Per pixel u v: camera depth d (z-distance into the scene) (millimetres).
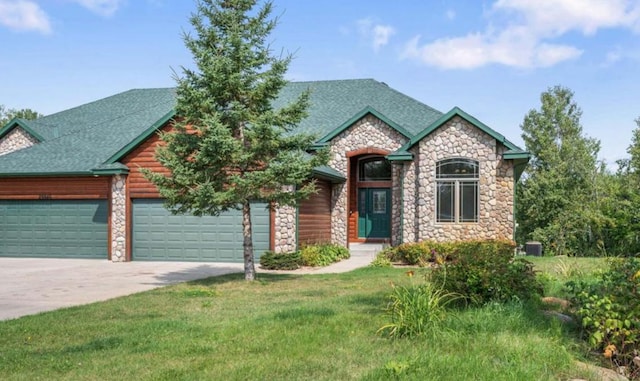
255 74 13914
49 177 22172
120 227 21172
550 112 40125
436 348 6742
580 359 6672
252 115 13859
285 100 27828
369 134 23922
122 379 5949
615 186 24672
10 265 19500
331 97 28094
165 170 20906
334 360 6441
